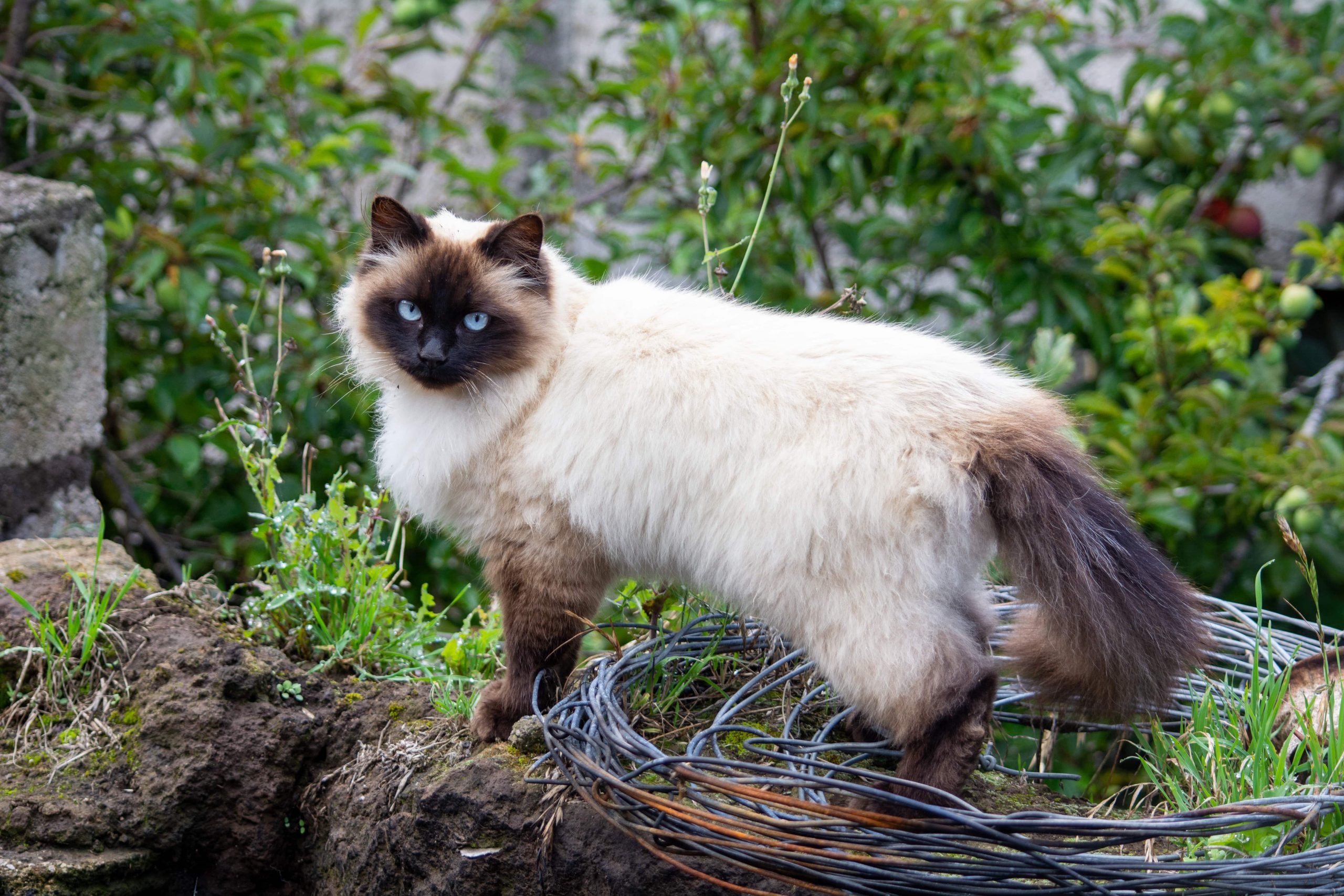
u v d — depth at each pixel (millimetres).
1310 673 2836
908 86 4594
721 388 2383
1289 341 4426
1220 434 4266
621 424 2434
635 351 2504
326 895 2770
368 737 2820
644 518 2447
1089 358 5730
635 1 5652
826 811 2047
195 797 2750
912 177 4781
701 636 2967
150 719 2775
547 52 7023
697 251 4879
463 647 3271
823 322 2568
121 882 2717
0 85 4512
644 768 2154
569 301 2684
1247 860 2061
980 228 4594
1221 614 3297
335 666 3068
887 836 2066
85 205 3924
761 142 4660
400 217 2754
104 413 4375
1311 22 4945
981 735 2252
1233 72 4738
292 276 4855
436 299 2604
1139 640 2248
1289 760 2711
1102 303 4785
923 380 2348
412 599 4750
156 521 4941
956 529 2238
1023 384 2512
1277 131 5215
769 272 4824
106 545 3395
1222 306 4262
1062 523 2217
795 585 2303
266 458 3463
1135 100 5949
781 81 4676
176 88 4469
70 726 2850
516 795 2459
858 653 2271
